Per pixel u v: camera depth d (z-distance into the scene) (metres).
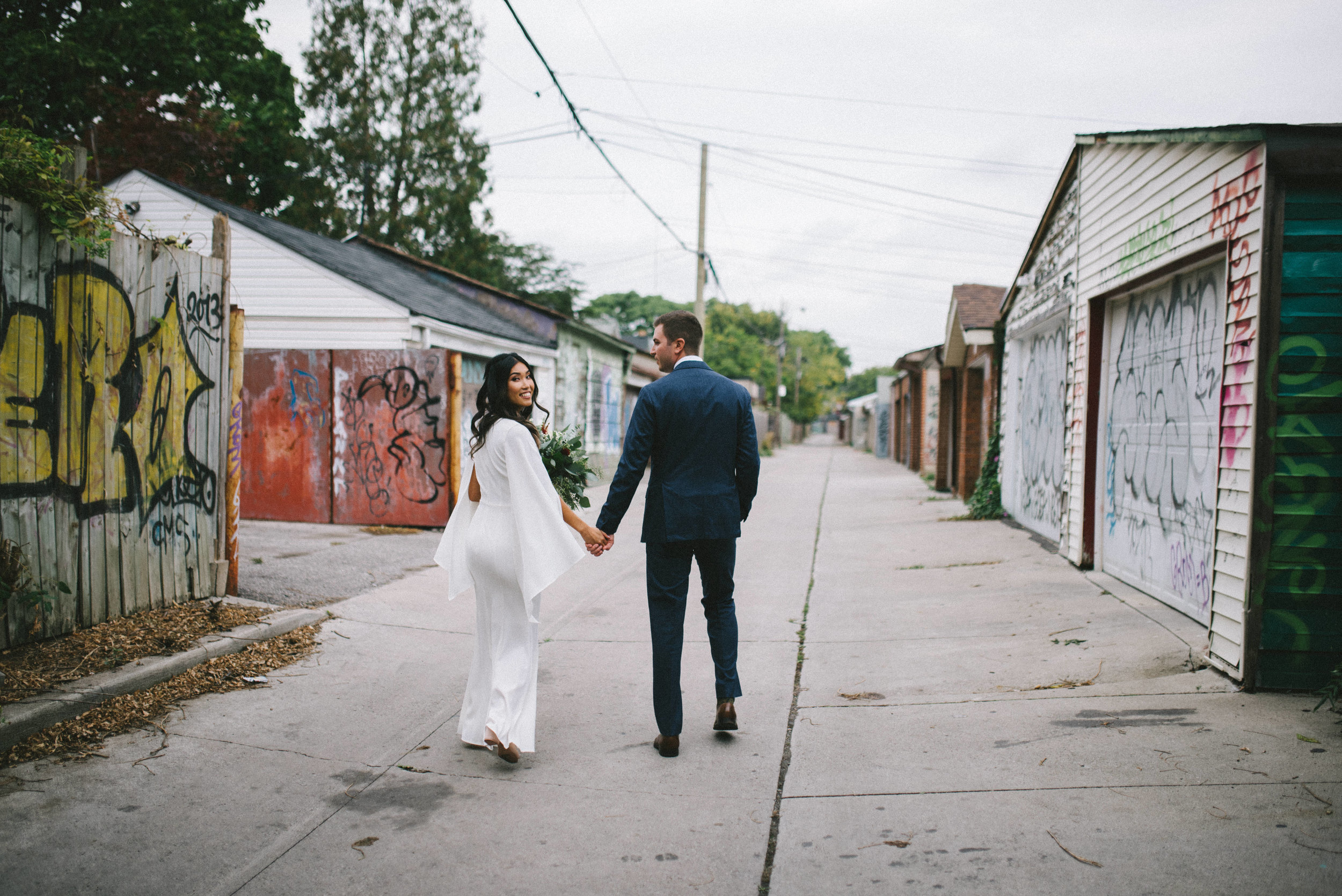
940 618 5.67
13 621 3.93
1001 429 11.31
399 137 26.89
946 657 4.78
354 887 2.48
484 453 3.48
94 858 2.60
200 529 5.17
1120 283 6.17
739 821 2.89
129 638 4.29
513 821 2.90
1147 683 4.07
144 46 16.69
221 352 5.29
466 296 17.25
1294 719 3.53
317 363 9.74
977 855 2.59
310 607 5.55
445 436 9.47
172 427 4.90
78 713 3.54
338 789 3.14
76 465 4.23
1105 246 6.56
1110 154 6.48
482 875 2.55
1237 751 3.23
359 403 9.66
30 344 3.97
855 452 43.81
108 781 3.11
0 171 3.79
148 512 4.73
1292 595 3.82
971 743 3.49
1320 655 3.83
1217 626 4.16
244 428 10.00
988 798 2.98
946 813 2.88
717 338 55.56
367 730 3.71
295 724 3.74
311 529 9.33
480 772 3.31
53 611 4.12
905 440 27.22
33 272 3.98
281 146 20.33
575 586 6.95
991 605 5.93
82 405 4.27
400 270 16.17
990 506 11.16
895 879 2.48
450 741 3.63
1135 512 6.16
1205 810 2.79
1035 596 6.08
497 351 13.88
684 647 5.15
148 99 16.73
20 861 2.56
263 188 21.02
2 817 2.82
